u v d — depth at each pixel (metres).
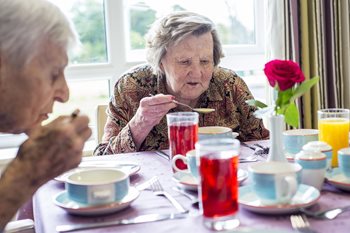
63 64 1.03
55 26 0.98
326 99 2.66
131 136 1.61
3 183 0.89
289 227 0.87
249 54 3.03
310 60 2.63
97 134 2.04
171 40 1.66
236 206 0.90
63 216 0.99
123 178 1.02
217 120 1.80
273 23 2.55
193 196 1.07
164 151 1.58
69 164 0.94
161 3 2.78
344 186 1.04
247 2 2.98
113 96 1.82
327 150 1.13
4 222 0.90
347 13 2.62
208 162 0.88
